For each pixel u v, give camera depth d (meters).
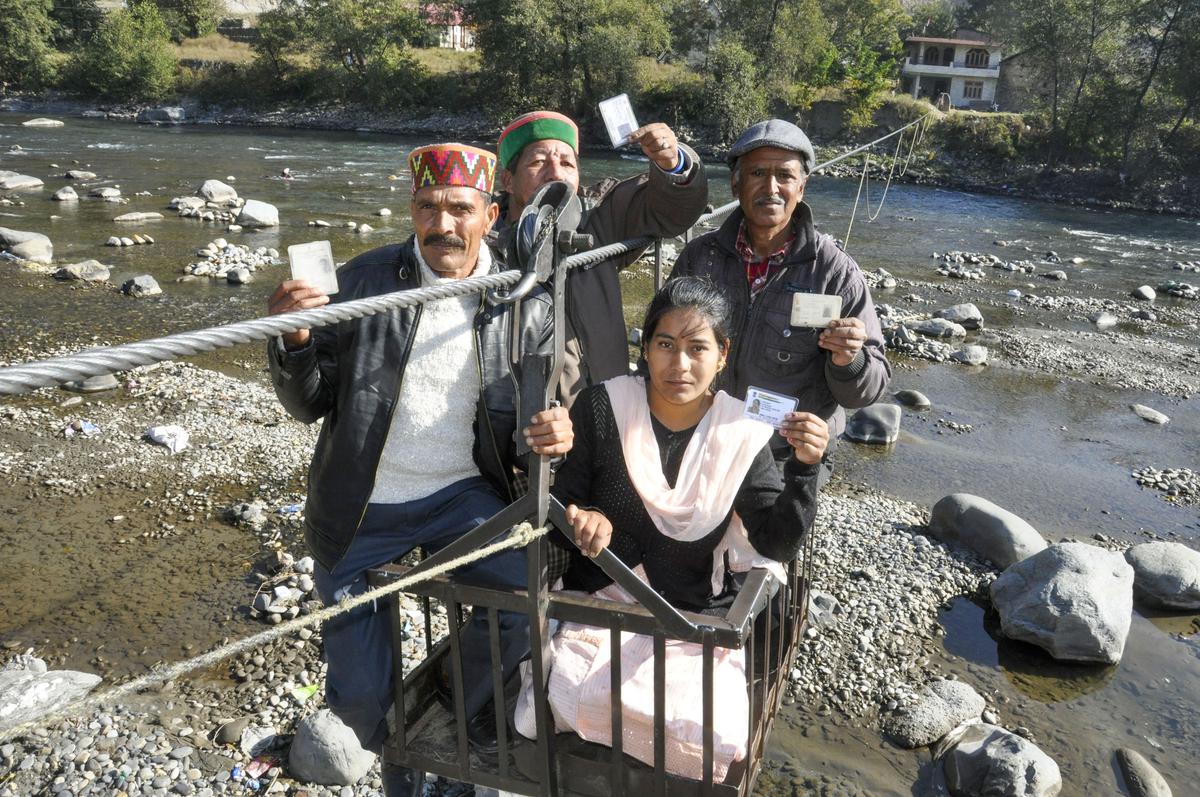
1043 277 18.16
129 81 52.34
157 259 14.49
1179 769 4.63
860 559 6.36
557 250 2.07
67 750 4.09
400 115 49.97
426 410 2.56
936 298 15.76
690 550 2.50
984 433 9.59
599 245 3.23
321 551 2.57
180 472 7.09
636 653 2.39
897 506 7.45
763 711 2.41
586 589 2.59
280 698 4.54
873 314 3.48
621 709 2.20
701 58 51.59
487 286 1.91
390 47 51.66
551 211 2.06
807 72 45.22
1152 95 39.78
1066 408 10.55
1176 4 38.72
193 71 54.19
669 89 45.06
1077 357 12.59
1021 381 11.49
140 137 36.00
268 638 1.87
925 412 10.12
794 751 4.47
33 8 53.28
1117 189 36.25
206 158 29.09
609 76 45.34
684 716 2.22
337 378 2.52
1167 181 36.47
